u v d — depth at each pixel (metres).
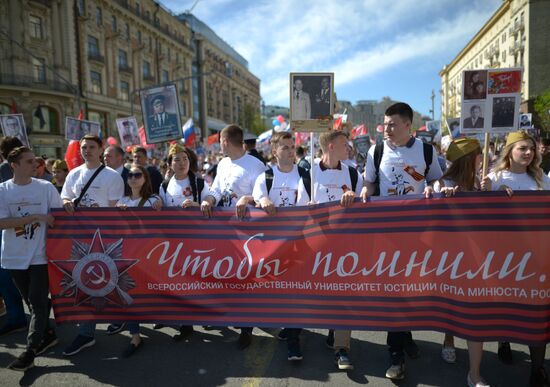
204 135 65.00
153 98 6.55
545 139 6.35
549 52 39.28
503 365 3.16
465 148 3.00
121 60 40.28
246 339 3.61
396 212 2.94
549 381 2.87
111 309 3.49
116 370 3.25
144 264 3.42
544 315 2.68
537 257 2.69
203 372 3.18
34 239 3.42
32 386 3.04
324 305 3.10
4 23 28.14
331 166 3.36
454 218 2.83
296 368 3.21
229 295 3.29
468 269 2.80
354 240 3.03
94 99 35.47
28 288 3.50
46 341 3.65
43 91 29.84
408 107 3.18
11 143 4.77
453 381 2.97
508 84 3.92
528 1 39.69
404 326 2.95
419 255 2.90
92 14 35.38
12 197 3.40
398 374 2.96
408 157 3.21
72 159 6.43
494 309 2.76
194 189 4.04
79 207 3.50
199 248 3.34
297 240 3.16
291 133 3.40
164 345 3.68
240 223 3.28
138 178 3.82
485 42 57.69
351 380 3.01
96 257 3.48
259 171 3.82
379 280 2.99
